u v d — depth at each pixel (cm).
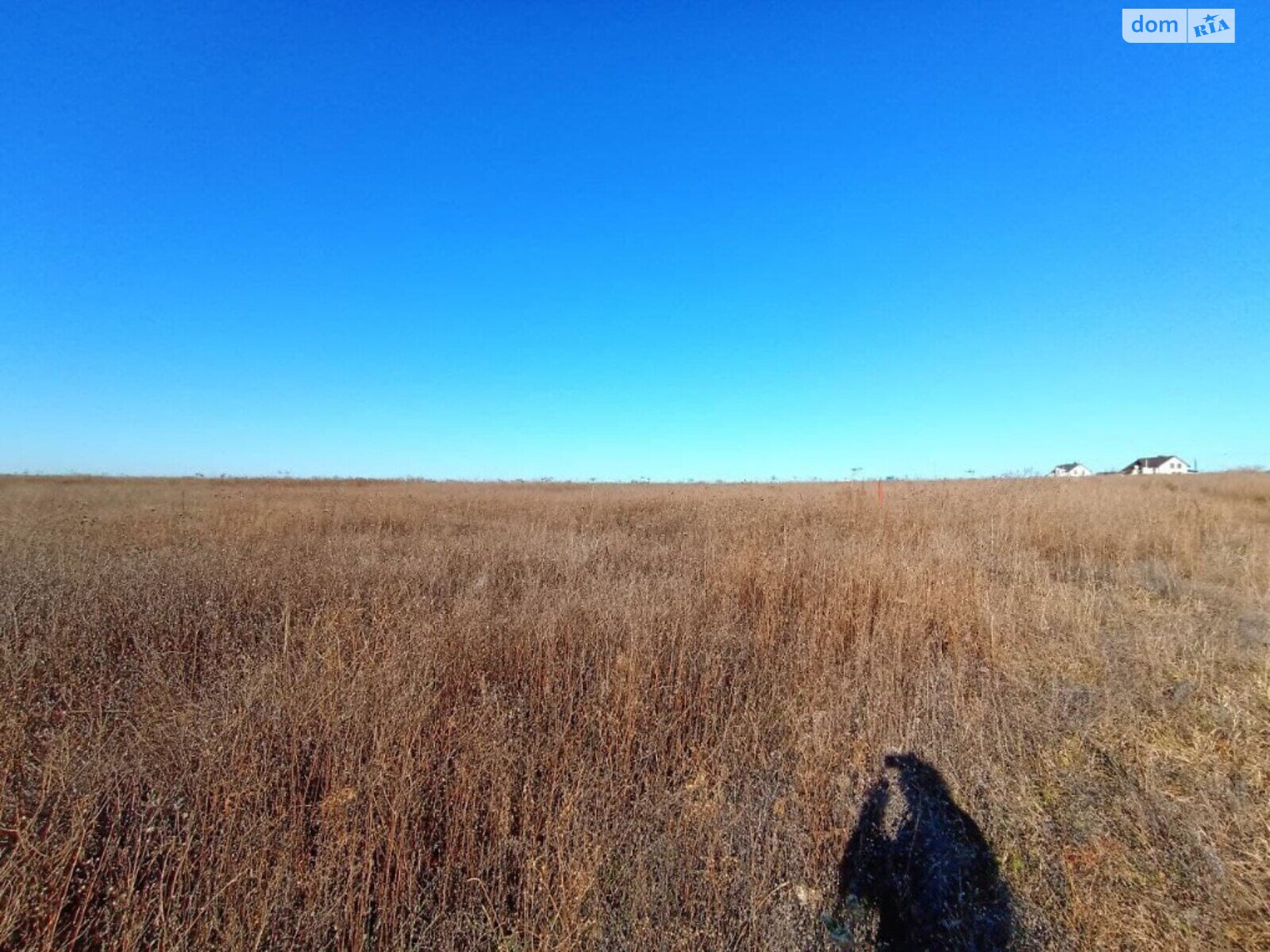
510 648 406
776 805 281
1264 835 246
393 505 1313
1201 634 473
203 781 255
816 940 216
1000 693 393
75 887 209
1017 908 225
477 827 255
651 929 211
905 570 573
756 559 632
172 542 789
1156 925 213
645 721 326
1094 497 1174
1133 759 308
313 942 197
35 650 369
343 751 274
